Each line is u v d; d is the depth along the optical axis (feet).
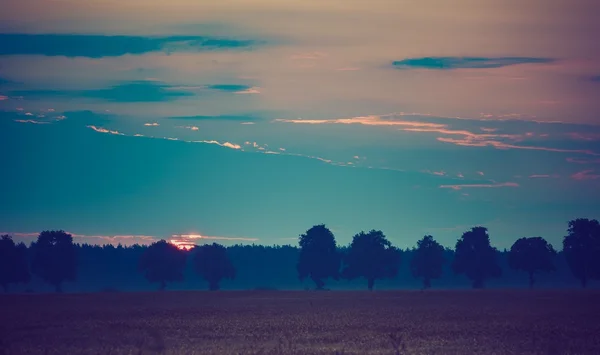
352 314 245.65
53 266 567.59
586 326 187.83
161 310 280.10
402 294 449.89
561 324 194.59
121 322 213.46
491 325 192.24
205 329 186.50
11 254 558.15
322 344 147.54
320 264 574.56
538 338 156.04
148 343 150.71
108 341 155.22
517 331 173.27
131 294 459.73
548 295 411.54
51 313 262.88
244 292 501.56
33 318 234.38
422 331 174.81
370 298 390.21
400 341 151.02
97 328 191.83
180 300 376.89
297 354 130.31
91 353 133.90
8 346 147.02
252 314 250.16
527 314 239.30
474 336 161.58
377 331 176.24
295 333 172.96
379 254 578.66
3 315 251.19
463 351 134.21
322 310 273.54
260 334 171.12
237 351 134.62
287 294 463.01
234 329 185.88
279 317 232.12
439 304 317.83
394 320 213.66
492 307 288.51
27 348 142.92
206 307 303.48
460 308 282.15
